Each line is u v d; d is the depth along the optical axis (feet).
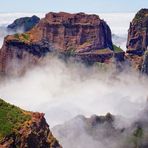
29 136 419.95
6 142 411.13
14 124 424.46
